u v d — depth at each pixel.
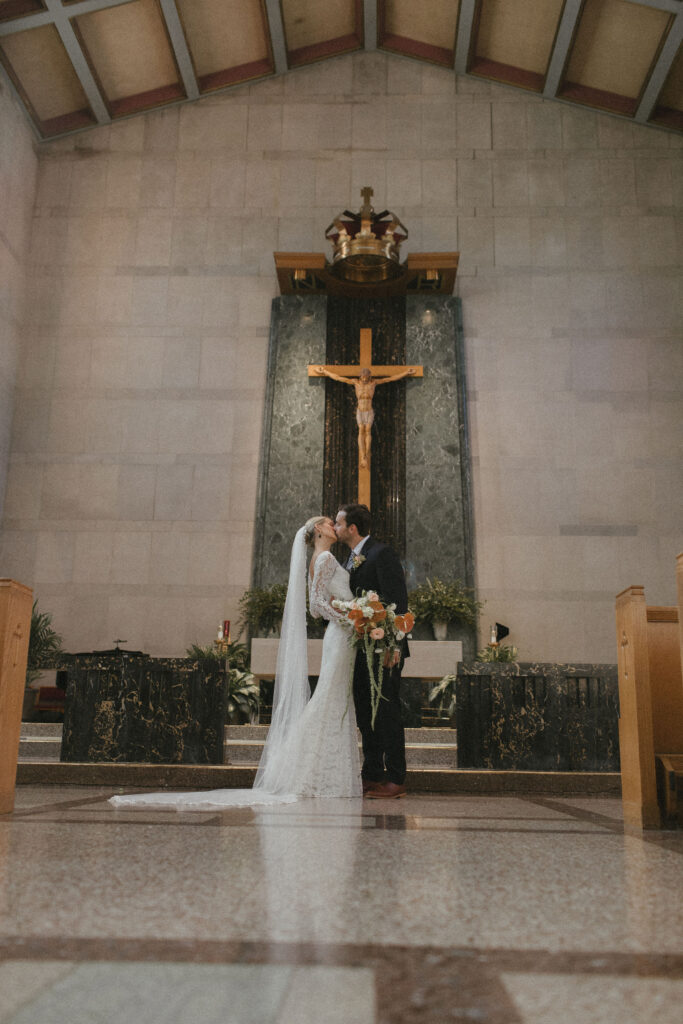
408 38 12.57
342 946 1.44
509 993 1.20
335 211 12.36
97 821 3.35
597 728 5.89
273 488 11.09
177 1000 1.14
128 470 11.48
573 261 12.11
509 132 12.60
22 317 11.98
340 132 12.64
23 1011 1.09
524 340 11.83
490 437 11.49
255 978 1.25
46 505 11.38
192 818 3.51
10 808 3.88
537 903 1.84
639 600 4.00
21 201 11.95
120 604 11.03
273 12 11.42
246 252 12.24
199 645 10.86
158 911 1.69
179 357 11.87
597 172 12.43
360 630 4.79
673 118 12.26
